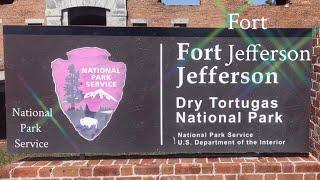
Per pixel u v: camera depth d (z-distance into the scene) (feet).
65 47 13.91
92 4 61.87
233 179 13.39
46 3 62.03
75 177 13.32
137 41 13.99
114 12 61.93
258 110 14.23
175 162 13.78
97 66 13.99
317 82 13.66
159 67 14.07
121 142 14.16
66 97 14.03
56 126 14.07
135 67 14.05
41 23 62.28
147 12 62.18
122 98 14.10
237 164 13.46
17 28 13.75
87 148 14.15
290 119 14.26
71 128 14.10
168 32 14.01
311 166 13.35
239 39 14.07
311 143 14.24
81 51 13.94
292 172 13.38
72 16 65.36
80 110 14.07
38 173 13.29
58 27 13.82
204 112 14.20
